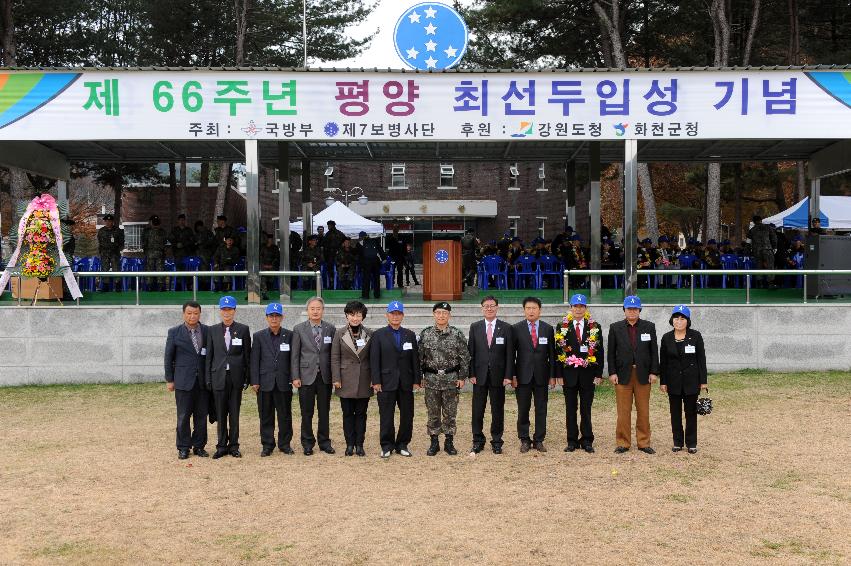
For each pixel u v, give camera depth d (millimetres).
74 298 15336
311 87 15242
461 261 17031
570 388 10180
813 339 15320
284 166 17875
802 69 15125
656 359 10141
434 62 15750
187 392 9961
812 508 7793
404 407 10016
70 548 6840
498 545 6824
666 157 20375
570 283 19812
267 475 9164
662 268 20047
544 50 31141
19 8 29141
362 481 8875
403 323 15531
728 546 6781
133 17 32750
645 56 32469
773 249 20641
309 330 10211
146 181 38000
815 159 19609
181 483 8836
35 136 15078
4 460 9875
